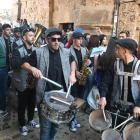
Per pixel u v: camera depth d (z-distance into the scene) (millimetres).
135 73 1556
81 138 2404
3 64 2891
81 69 2625
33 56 1722
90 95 2916
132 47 1525
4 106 2938
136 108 1520
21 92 2326
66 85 1766
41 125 1768
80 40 2588
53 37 1620
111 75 1758
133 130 1388
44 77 1577
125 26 4387
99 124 1570
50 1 5996
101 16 4754
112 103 1758
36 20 7594
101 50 2596
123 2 4297
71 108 1379
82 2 4980
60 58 1769
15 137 2373
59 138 2379
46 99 1503
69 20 5500
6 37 3180
